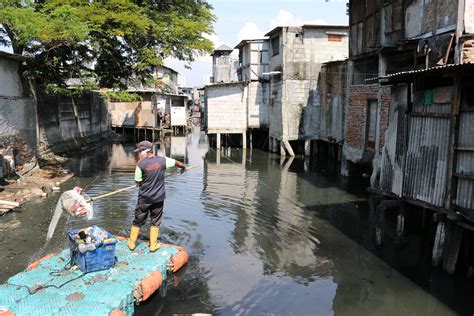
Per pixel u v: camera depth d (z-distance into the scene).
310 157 22.92
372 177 13.40
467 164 7.34
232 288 7.23
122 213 11.08
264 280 7.57
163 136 33.31
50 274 6.65
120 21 13.95
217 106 27.36
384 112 12.95
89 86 17.88
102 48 14.88
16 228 9.80
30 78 16.33
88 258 6.68
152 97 32.84
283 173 17.89
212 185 15.19
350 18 16.20
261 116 27.12
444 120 7.86
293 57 22.42
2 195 11.85
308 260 8.48
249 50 27.22
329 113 20.77
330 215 11.49
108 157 21.84
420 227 10.41
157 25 14.77
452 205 7.61
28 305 5.70
